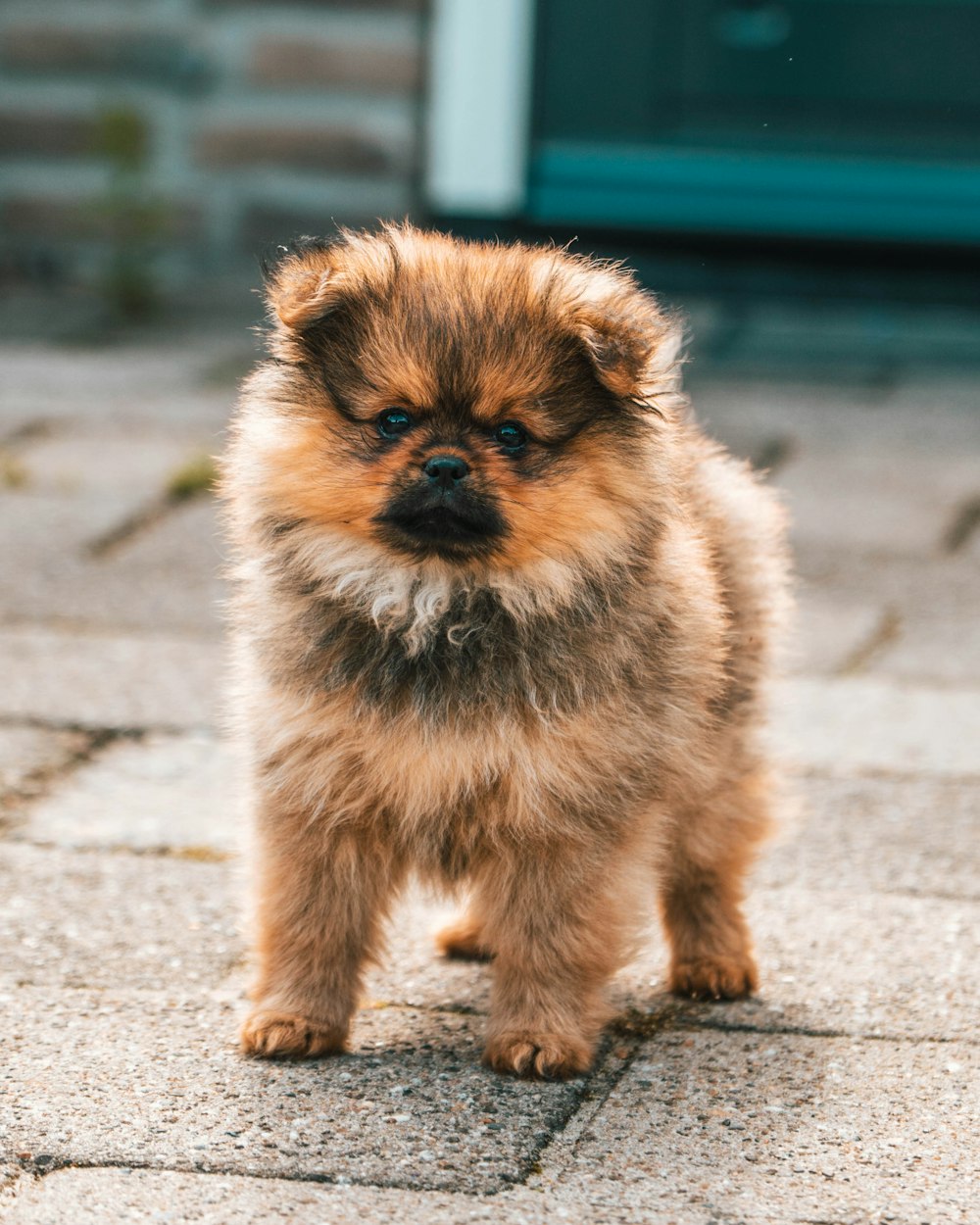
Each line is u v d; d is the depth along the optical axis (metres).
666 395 1.42
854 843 1.60
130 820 1.60
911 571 2.00
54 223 3.16
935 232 2.89
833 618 1.90
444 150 2.97
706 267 2.95
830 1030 1.42
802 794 1.65
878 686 1.80
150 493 2.18
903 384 2.77
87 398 2.57
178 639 1.84
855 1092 1.38
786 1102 1.37
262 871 1.40
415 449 1.39
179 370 2.74
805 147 2.94
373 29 2.99
